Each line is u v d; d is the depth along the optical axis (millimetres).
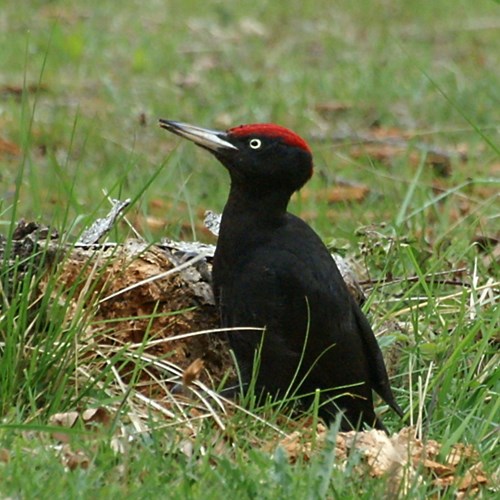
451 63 23094
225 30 25781
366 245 11992
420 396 9469
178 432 8523
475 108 19734
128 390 8703
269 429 8930
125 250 10102
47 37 23125
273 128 10031
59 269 9195
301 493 7629
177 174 15859
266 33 25781
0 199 11391
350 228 13602
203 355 10188
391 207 14391
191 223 12875
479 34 25812
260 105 19859
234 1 27844
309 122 19000
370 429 9406
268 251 9836
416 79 21469
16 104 19328
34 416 8562
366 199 15172
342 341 9836
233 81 21297
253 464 8148
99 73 21453
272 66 22984
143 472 7855
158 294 10008
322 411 9953
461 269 11914
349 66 22625
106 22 25547
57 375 8898
